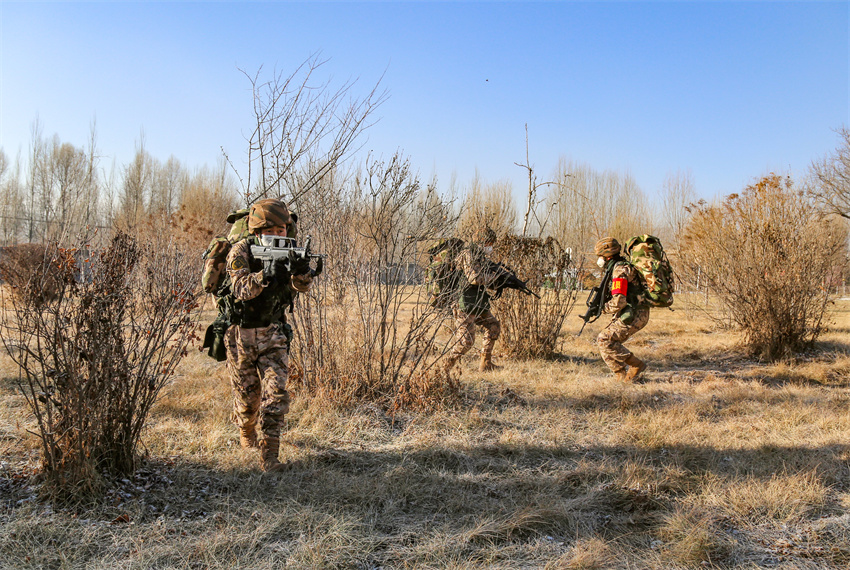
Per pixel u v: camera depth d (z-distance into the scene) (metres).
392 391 5.57
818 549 2.99
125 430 3.50
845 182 19.28
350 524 3.04
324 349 5.66
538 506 3.33
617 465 4.09
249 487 3.51
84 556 2.70
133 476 3.52
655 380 7.21
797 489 3.58
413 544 2.97
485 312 7.13
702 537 2.99
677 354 9.20
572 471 3.95
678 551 2.92
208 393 5.61
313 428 4.67
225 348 4.00
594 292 7.23
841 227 9.98
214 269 3.94
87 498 3.20
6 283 3.35
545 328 8.30
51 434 3.22
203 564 2.69
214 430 4.46
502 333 8.38
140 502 3.24
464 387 6.14
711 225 10.50
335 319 5.71
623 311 6.93
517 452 4.37
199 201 25.66
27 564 2.58
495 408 5.57
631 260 7.00
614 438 4.74
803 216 9.24
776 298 8.81
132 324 3.59
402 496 3.48
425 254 5.90
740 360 8.82
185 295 3.72
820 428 5.02
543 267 8.27
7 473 3.50
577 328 11.78
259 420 4.02
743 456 4.32
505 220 8.33
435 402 5.38
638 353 9.19
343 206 5.80
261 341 3.89
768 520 3.32
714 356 9.14
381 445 4.50
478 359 8.13
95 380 3.31
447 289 5.73
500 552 2.90
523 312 8.28
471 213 7.09
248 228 3.93
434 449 4.30
